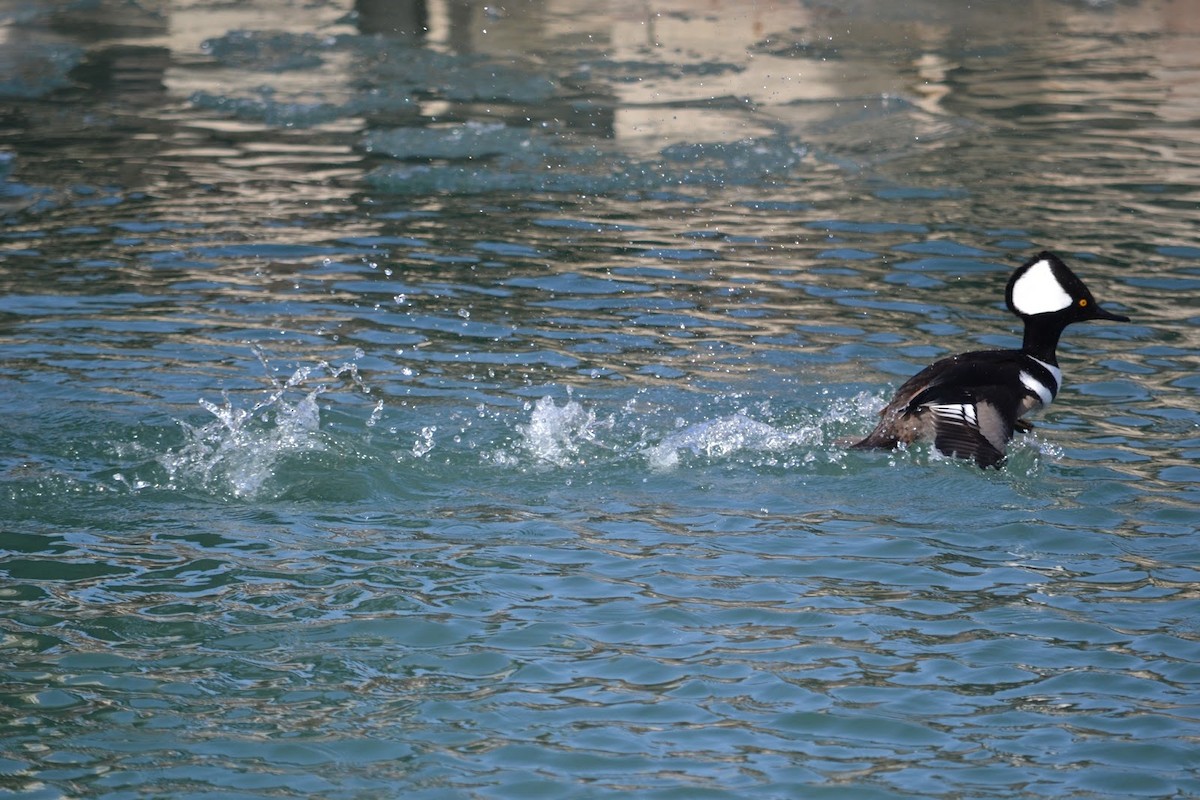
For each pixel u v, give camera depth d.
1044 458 28.12
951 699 19.70
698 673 20.31
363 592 22.75
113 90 57.50
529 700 19.66
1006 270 39.78
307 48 63.22
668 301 37.38
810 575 23.41
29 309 35.78
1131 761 18.23
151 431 28.77
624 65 61.38
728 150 51.22
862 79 59.97
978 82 60.28
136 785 17.67
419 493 26.73
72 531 24.86
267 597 22.58
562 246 41.75
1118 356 33.84
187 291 37.41
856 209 45.34
